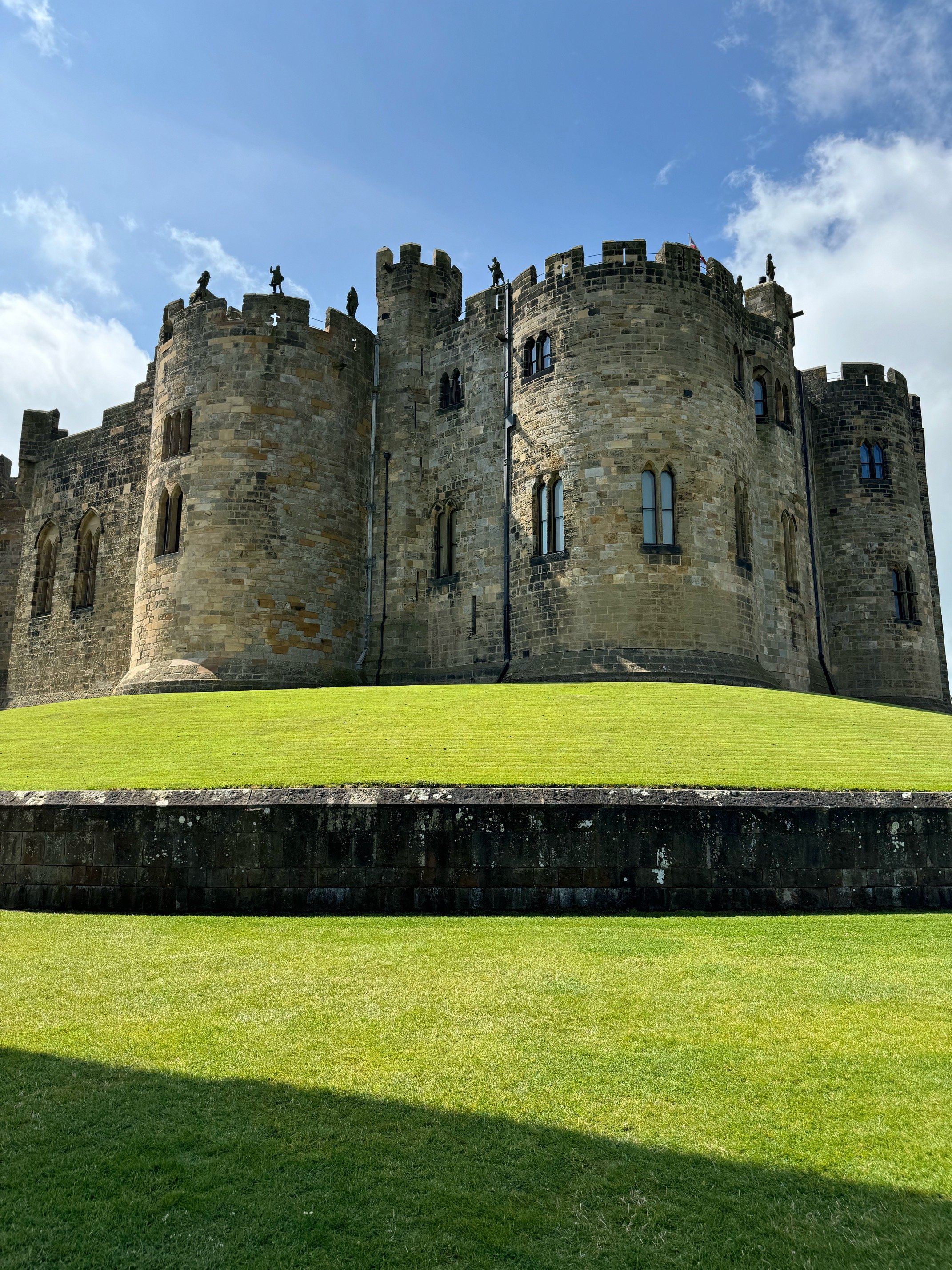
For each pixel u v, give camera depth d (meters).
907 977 9.52
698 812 13.35
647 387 32.16
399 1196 5.50
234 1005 8.71
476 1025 8.11
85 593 45.34
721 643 31.34
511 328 35.91
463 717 21.38
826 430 43.56
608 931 11.64
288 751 18.02
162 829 13.79
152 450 38.31
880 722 22.03
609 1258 4.94
